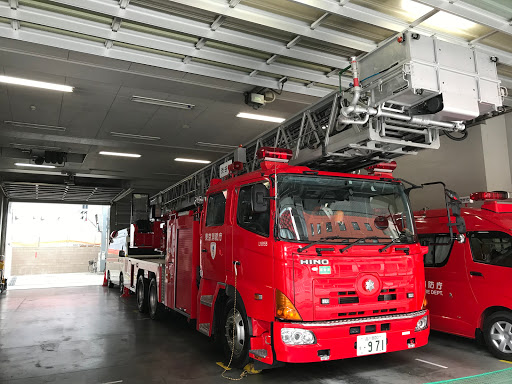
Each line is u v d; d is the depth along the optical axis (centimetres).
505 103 888
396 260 471
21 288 1669
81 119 1109
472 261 600
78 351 625
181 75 828
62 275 2727
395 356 564
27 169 1773
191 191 1064
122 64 775
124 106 1006
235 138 1312
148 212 1486
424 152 1038
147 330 777
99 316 943
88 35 677
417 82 446
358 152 557
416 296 477
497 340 552
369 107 485
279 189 457
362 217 484
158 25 630
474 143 920
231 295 512
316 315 422
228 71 830
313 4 571
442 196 984
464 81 477
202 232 615
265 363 441
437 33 661
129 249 1257
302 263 427
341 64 771
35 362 569
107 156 1542
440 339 663
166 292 789
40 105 997
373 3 584
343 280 438
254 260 470
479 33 670
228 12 595
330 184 483
